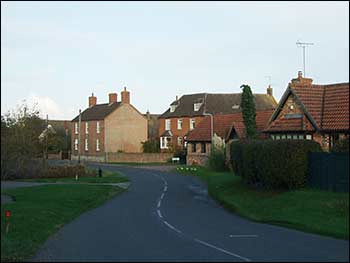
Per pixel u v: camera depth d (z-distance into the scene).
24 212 21.58
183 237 17.00
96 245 15.45
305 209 21.77
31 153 23.12
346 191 24.05
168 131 88.44
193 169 57.12
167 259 13.13
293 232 18.30
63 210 24.19
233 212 24.75
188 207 27.03
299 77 42.44
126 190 37.69
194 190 37.38
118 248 14.88
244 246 15.17
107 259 13.20
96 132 86.44
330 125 35.47
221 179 39.91
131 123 86.50
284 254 13.83
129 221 21.42
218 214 24.02
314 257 13.36
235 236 17.23
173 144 83.94
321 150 26.88
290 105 39.16
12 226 17.75
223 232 18.23
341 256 13.52
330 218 19.89
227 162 51.00
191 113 84.75
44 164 47.25
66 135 98.94
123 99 86.44
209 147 63.12
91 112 90.31
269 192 27.20
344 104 36.44
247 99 43.62
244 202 26.33
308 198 23.52
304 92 38.41
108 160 80.94
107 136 84.25
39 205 24.77
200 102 84.62
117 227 19.58
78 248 14.94
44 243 15.91
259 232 18.23
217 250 14.47
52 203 26.16
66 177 48.38
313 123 36.38
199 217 22.84
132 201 30.34
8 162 15.59
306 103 37.62
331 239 16.64
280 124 39.44
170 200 30.81
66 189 34.16
